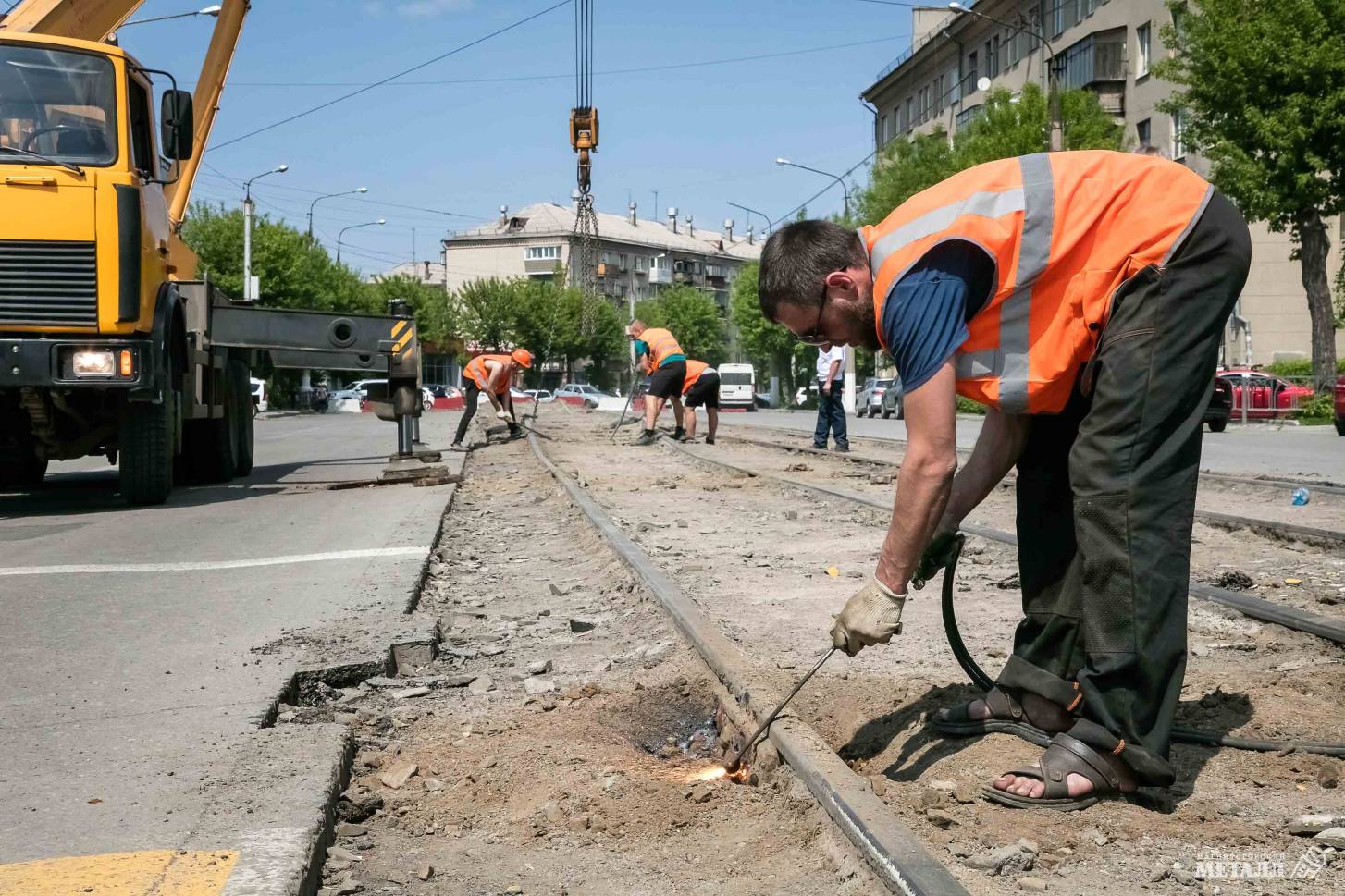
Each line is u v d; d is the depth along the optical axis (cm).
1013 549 704
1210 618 524
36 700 431
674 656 480
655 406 1964
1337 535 692
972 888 258
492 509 1081
